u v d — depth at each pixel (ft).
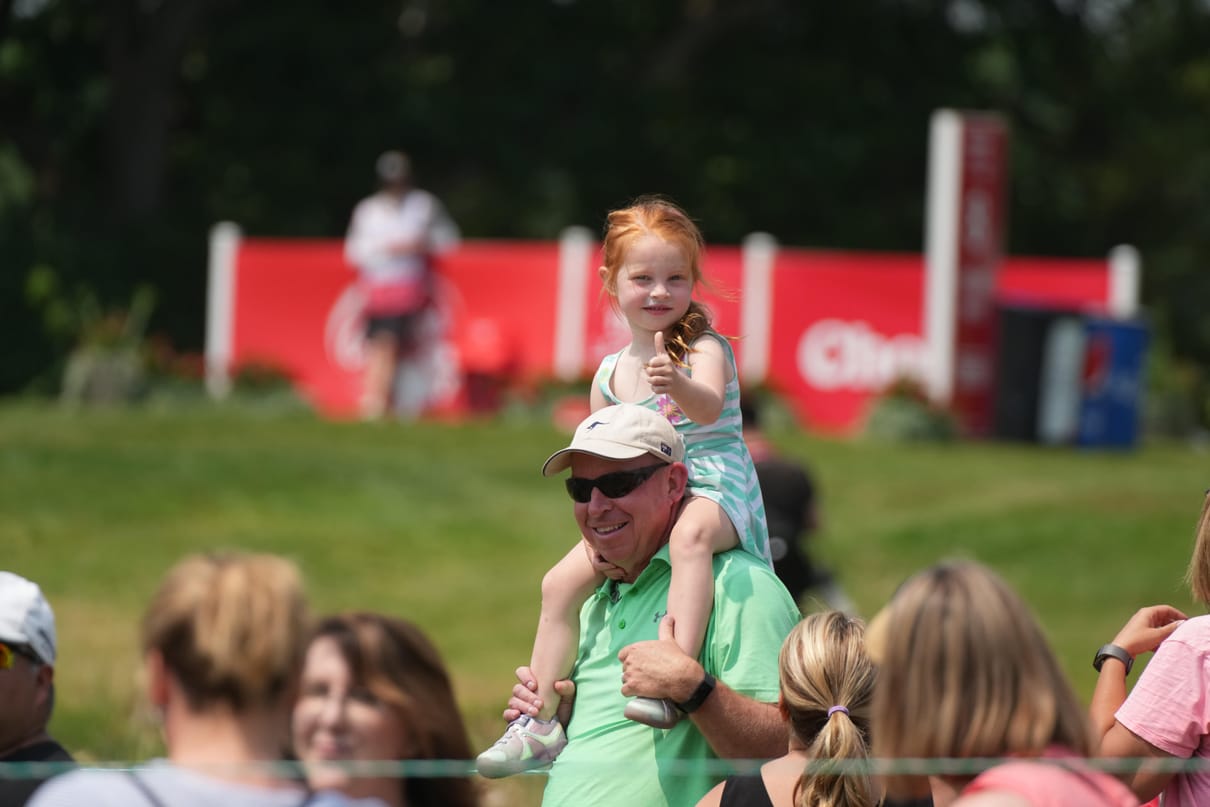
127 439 186.80
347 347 247.50
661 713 46.50
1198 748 45.98
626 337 231.09
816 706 44.34
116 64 353.10
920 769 36.35
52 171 375.66
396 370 237.45
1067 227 413.39
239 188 362.74
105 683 107.45
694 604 48.26
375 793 37.86
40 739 46.42
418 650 39.17
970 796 35.88
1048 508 166.91
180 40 349.82
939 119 220.23
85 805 36.94
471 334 236.43
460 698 103.55
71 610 128.47
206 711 37.14
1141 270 415.03
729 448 51.52
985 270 223.10
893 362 225.15
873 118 380.37
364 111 367.45
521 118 364.99
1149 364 264.93
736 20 374.02
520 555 154.40
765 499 85.81
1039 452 205.87
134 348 246.27
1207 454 222.69
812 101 377.09
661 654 46.60
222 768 37.04
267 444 188.44
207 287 344.49
